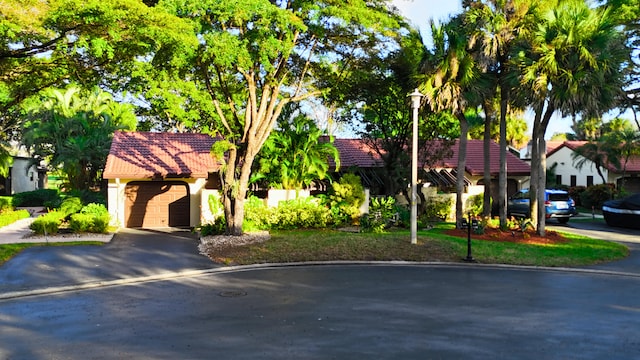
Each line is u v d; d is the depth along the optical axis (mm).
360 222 19734
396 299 9383
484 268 13195
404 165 23547
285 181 21156
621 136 34531
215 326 7465
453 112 18078
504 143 18688
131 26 11516
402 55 19719
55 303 8930
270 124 17594
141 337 6910
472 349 6492
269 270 12430
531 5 17344
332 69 19469
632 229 22547
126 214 22359
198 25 13375
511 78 17047
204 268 12336
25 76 14422
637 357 6273
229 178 17078
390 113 22719
